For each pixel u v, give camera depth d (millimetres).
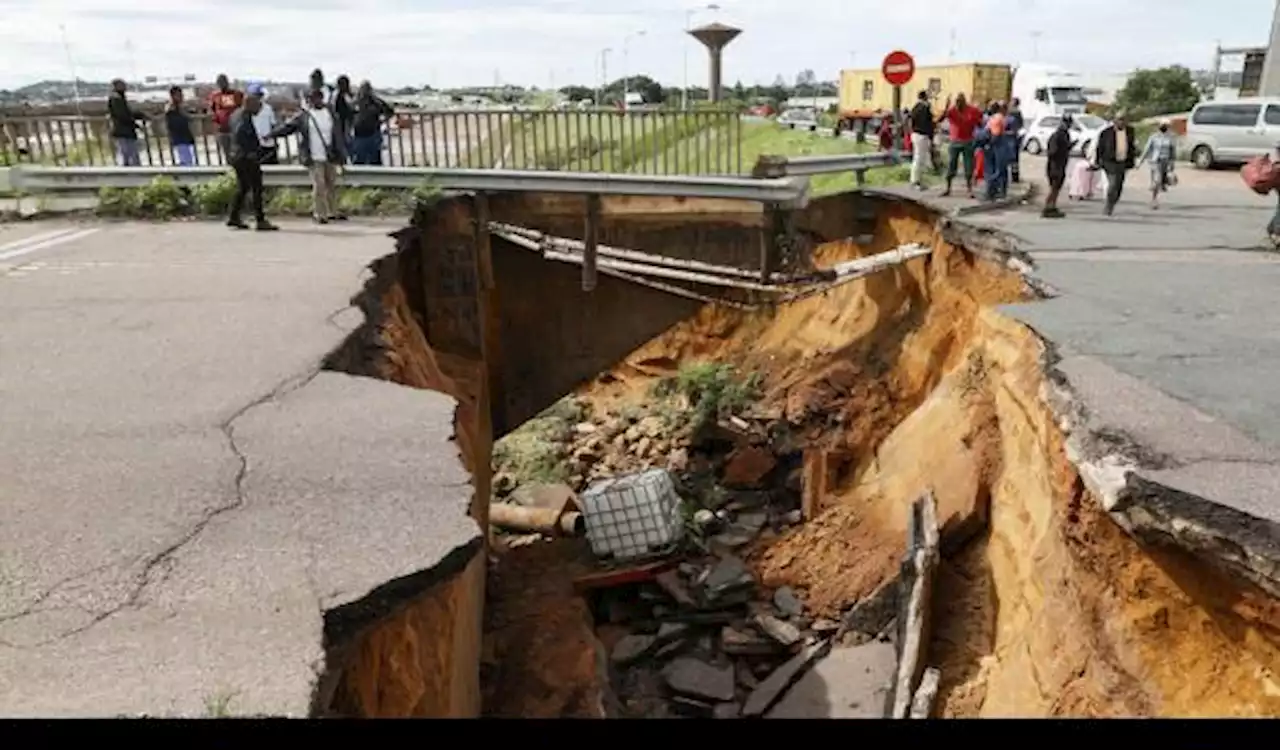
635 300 15234
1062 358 7105
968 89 35844
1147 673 5102
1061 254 11188
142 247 11414
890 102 39812
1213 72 56062
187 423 5641
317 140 12641
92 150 16938
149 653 3447
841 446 15055
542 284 15117
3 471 4945
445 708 5520
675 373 19359
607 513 13453
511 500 15586
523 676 10625
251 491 4742
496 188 13383
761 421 16797
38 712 3107
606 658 11578
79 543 4207
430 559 4078
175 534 4293
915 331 14594
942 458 10773
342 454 5211
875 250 16781
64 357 6918
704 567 13367
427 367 10016
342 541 4246
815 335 17438
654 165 15211
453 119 14969
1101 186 18016
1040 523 7477
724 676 11070
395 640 4816
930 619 9125
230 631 3584
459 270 13289
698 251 14852
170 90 15602
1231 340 7465
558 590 12812
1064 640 6109
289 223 13211
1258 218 14305
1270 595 4383
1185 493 4777
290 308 8266
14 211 14125
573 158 15336
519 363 15391
